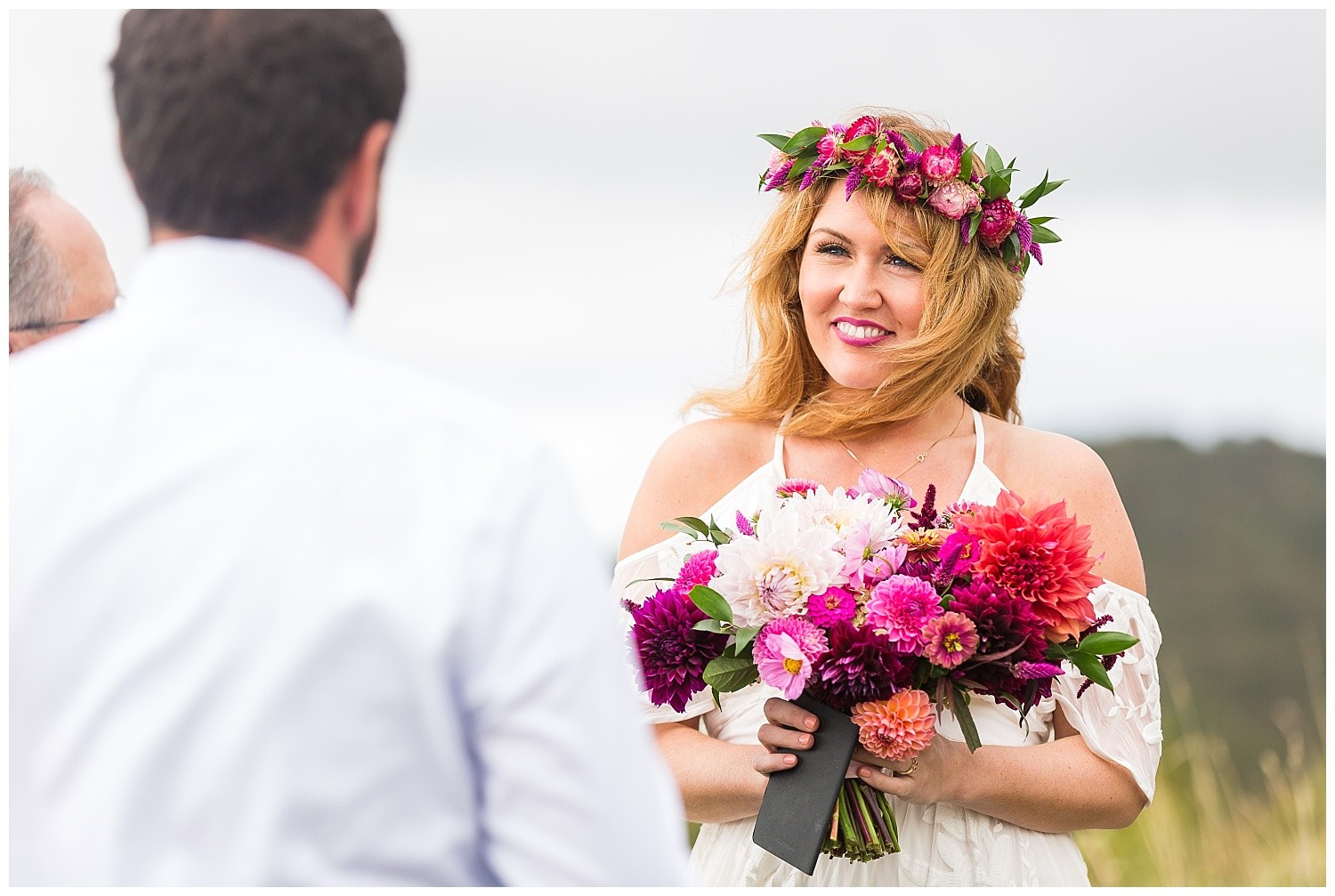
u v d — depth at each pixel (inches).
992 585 84.4
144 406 48.1
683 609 89.9
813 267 104.7
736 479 109.7
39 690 46.0
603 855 46.8
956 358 103.1
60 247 93.4
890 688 84.6
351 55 51.4
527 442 50.1
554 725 46.6
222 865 44.6
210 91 50.3
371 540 46.6
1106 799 96.4
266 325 49.8
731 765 96.3
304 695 44.9
